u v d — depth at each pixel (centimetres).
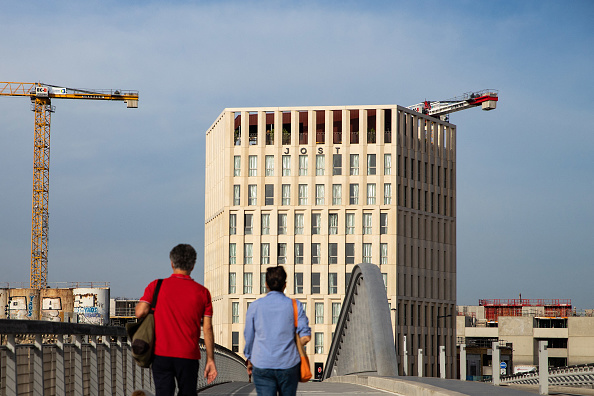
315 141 10856
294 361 959
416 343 10688
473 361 12756
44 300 11750
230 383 3403
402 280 10575
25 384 1029
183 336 923
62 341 1166
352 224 10700
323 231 10700
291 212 10756
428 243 11144
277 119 10912
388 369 3528
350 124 10894
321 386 2942
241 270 10731
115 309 14062
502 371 12794
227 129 10944
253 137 10988
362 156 10712
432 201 11338
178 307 927
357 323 5012
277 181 10819
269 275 983
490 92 15488
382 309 3731
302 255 10712
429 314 11012
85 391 1298
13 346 976
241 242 10788
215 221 11294
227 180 10888
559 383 5834
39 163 15288
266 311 963
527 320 14788
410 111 10962
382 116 10712
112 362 1505
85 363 1305
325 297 10600
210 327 950
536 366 14000
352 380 3478
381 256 10588
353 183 10738
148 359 916
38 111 15362
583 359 14575
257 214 10800
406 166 10869
